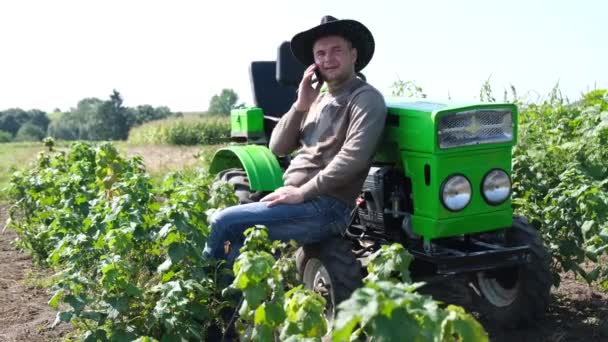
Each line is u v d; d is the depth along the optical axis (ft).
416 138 14.05
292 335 8.23
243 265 9.21
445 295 16.57
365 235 16.11
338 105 14.28
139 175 15.57
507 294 15.26
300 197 13.83
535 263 14.47
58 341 15.40
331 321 13.25
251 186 17.34
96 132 223.30
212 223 13.57
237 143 22.11
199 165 43.50
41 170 24.85
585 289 18.07
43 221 22.08
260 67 22.22
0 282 20.43
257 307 9.26
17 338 15.57
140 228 13.74
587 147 20.67
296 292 8.52
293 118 15.52
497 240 15.02
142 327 12.29
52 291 14.39
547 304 14.88
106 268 11.85
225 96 240.32
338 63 14.42
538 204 19.33
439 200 13.80
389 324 6.56
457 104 14.38
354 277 13.17
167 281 12.88
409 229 14.46
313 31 14.65
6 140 209.36
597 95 25.26
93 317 11.69
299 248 14.39
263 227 11.89
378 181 15.02
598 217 16.34
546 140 23.44
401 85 27.66
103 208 15.39
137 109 230.48
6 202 35.27
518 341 14.62
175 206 12.71
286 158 19.76
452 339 6.89
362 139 13.64
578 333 14.85
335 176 13.58
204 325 12.57
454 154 13.83
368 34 14.80
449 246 14.98
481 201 14.19
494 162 14.26
